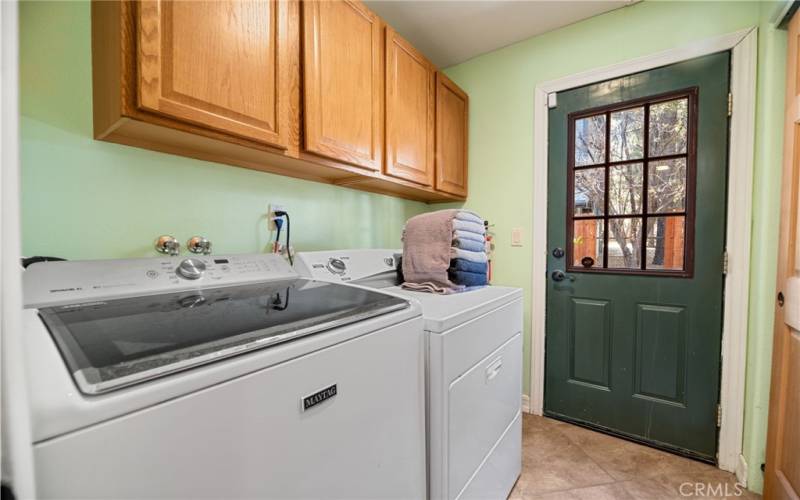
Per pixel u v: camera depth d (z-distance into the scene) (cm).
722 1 151
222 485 47
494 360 126
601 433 185
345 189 182
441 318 95
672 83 164
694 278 161
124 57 79
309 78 119
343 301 84
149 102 80
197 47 89
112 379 40
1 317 27
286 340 58
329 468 63
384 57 155
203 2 90
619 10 177
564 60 195
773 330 131
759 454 138
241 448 50
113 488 38
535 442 177
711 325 157
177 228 115
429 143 190
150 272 91
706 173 156
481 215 229
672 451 167
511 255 217
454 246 144
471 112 231
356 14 139
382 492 76
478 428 114
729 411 152
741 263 148
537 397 206
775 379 123
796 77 117
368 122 146
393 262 169
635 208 176
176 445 43
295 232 155
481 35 202
